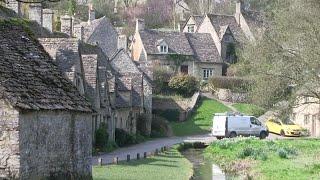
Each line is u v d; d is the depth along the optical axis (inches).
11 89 778.8
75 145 906.1
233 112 3577.8
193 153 2400.3
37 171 799.7
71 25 2810.0
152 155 1968.5
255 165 1835.6
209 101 4005.9
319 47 2317.9
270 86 2472.9
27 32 948.0
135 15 6471.5
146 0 6668.3
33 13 2293.3
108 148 2155.5
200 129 3580.2
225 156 2149.4
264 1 5315.0
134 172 1441.9
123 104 2773.1
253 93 2544.3
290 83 2475.4
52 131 836.6
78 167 917.8
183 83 4084.6
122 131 2551.7
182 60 4534.9
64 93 894.4
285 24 2456.9
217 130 3105.3
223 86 4190.5
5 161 759.1
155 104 3796.8
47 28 2400.3
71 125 892.6
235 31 4884.4
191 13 6348.4
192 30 5172.2
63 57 1915.6
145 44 4475.9
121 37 3951.8
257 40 2637.8
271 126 3452.3
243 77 3860.7
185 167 1657.2
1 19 927.7
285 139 2876.5
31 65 882.1
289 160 1889.8
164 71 4138.8
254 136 2945.4
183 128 3577.8
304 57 2346.2
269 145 2363.4
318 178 1408.7
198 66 4608.8
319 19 2349.9
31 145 785.6
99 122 2174.0
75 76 1876.2
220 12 6781.5
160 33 4616.1
